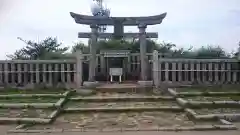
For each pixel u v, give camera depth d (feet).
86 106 29.76
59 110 27.84
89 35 46.32
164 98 33.14
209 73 39.58
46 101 30.58
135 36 46.21
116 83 44.19
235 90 36.78
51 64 39.34
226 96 33.86
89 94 35.86
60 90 37.73
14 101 30.76
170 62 39.65
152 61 42.93
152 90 37.83
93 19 44.47
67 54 50.75
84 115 26.96
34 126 22.65
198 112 26.48
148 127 21.84
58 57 48.98
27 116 25.02
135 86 38.73
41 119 23.72
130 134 19.83
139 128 21.48
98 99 32.68
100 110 28.09
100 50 51.42
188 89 37.47
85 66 45.37
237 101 29.91
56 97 33.01
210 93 34.37
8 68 38.88
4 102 30.19
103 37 46.39
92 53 41.68
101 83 44.04
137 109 28.37
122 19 44.62
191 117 25.63
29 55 56.39
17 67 38.93
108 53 48.78
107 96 33.99
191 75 39.60
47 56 50.31
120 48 57.82
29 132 20.54
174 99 33.17
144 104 30.78
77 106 29.78
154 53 39.86
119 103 31.58
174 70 39.60
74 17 43.78
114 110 28.14
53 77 39.34
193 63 39.60
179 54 53.78
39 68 39.19
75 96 34.73
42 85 39.01
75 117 26.11
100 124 23.09
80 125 22.81
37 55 55.93
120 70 46.44
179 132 20.47
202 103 29.04
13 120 23.71
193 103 28.96
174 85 39.47
